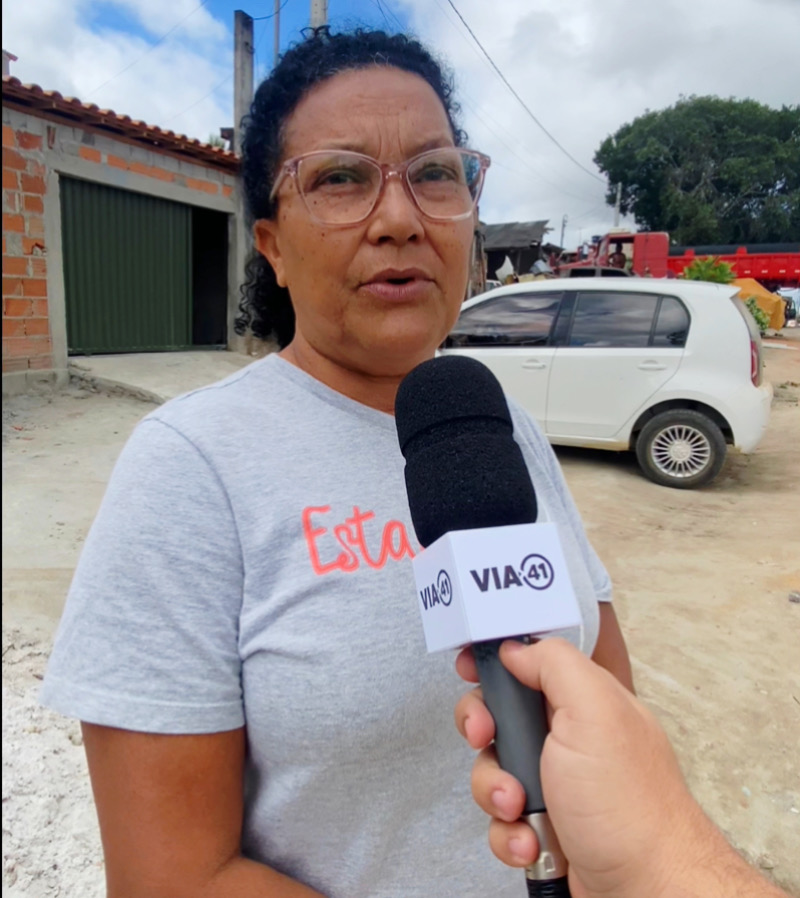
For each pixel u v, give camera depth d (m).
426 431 0.98
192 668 0.93
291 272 1.19
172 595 0.94
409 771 1.01
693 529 5.15
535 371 6.49
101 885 2.01
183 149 9.12
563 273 19.47
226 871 0.95
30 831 2.16
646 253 20.02
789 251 24.80
